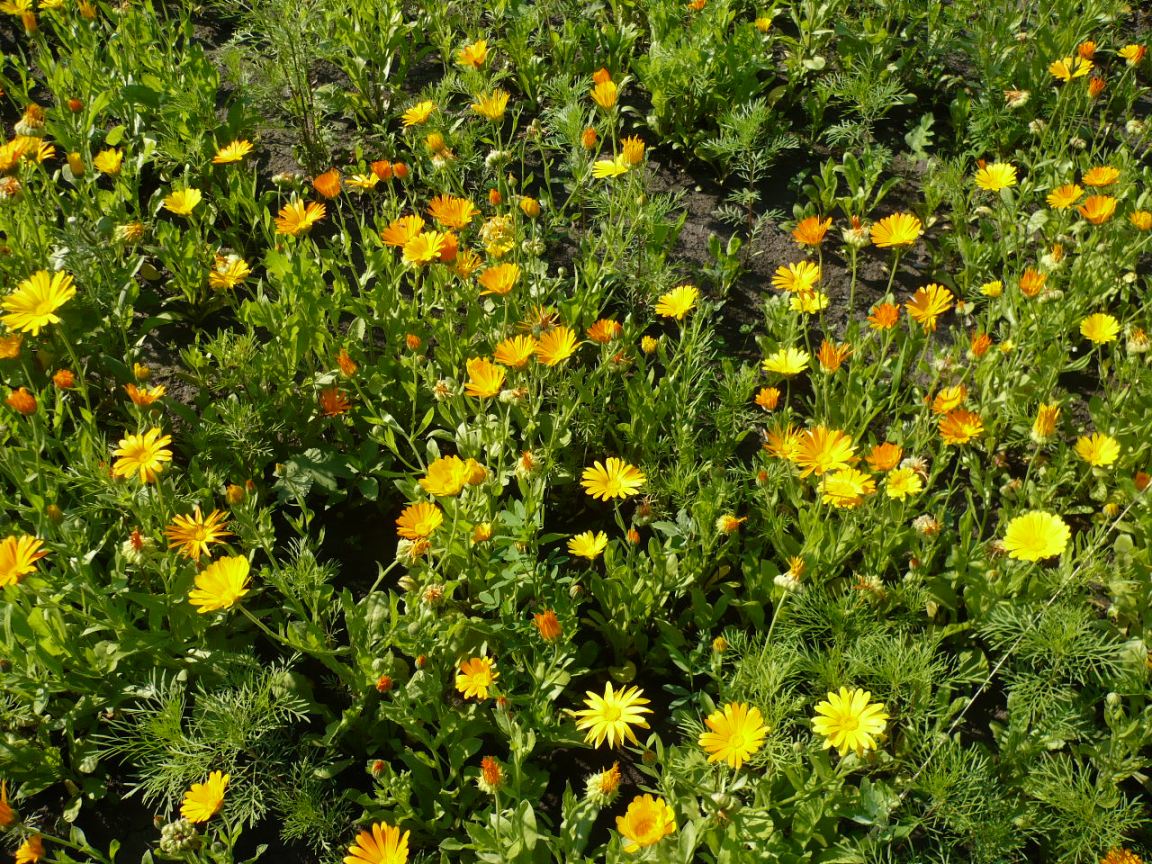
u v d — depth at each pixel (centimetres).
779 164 172
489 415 121
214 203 159
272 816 102
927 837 98
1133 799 99
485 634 105
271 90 165
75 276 131
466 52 154
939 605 110
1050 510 119
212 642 107
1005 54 177
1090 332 122
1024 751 96
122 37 169
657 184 167
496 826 90
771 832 91
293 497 122
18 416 119
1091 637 97
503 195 154
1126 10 197
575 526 124
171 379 136
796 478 119
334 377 127
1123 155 153
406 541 100
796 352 121
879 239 120
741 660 104
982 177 134
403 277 150
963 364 137
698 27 173
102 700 103
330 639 108
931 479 110
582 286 147
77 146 154
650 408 124
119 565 107
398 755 99
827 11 181
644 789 97
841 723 87
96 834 101
